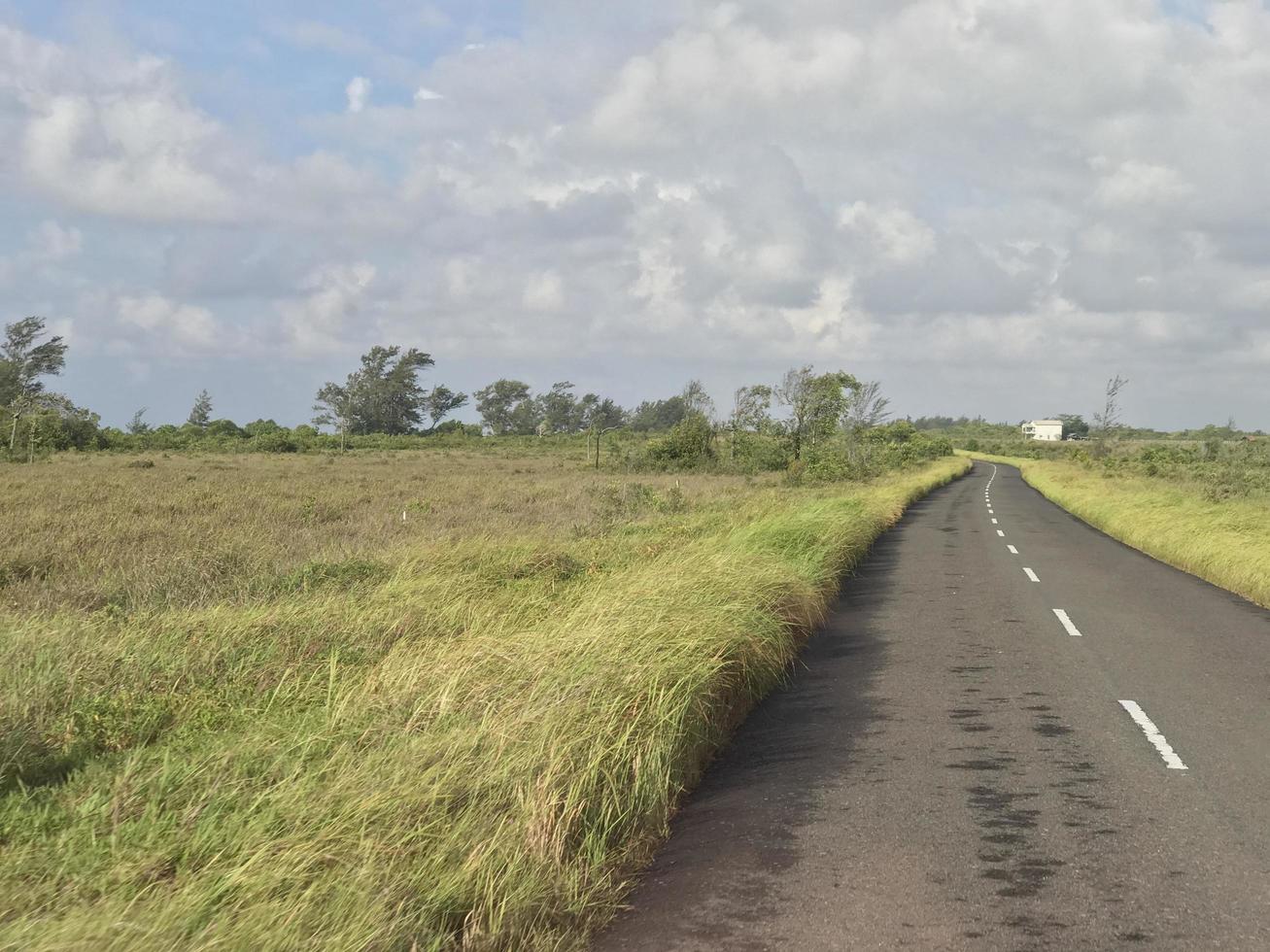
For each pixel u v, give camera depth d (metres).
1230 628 10.91
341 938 3.14
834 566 13.76
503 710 5.41
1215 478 31.31
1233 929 3.77
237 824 4.11
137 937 3.09
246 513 20.05
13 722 5.48
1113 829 4.86
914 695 7.80
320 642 7.69
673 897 4.11
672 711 5.59
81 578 11.91
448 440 97.56
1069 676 8.45
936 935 3.71
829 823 4.97
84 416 64.44
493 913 3.57
